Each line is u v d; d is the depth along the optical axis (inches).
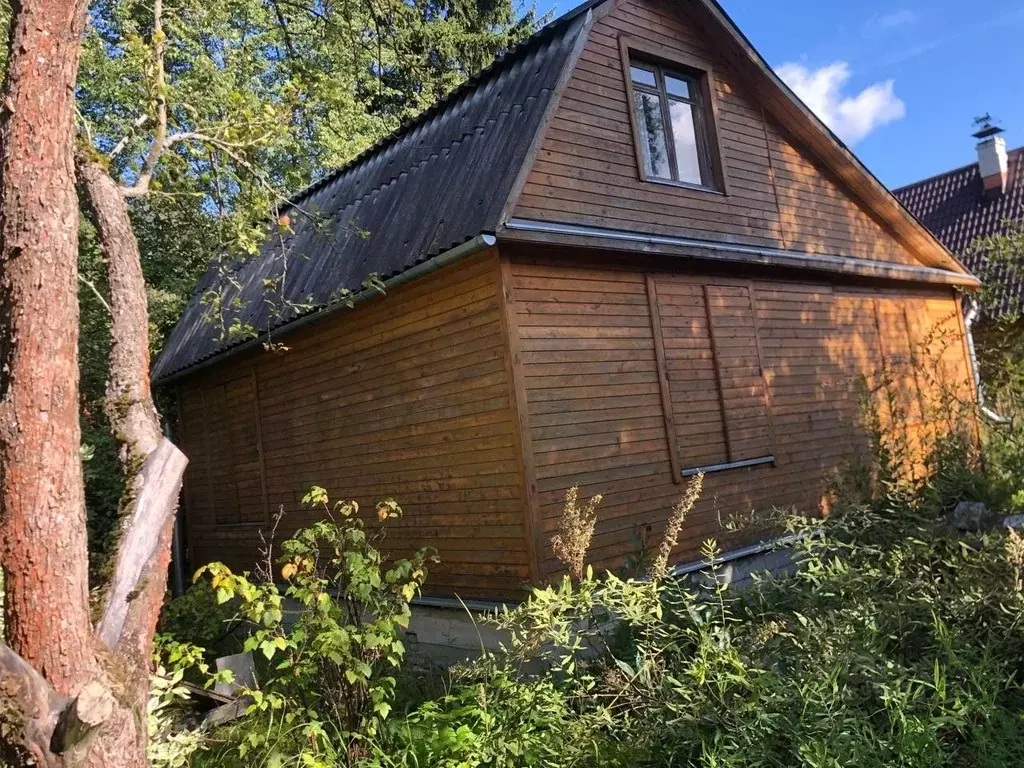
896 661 168.9
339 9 545.0
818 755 133.5
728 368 338.0
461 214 265.3
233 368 410.9
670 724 157.6
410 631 281.0
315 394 351.6
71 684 103.8
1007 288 455.8
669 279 320.2
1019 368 288.8
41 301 109.9
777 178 388.2
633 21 330.0
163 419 485.7
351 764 184.5
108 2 437.7
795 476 358.9
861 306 425.7
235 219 255.3
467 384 274.4
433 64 795.4
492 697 183.5
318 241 355.6
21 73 114.1
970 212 853.2
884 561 198.1
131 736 108.4
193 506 464.4
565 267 279.9
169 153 239.0
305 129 566.6
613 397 287.1
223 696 204.7
